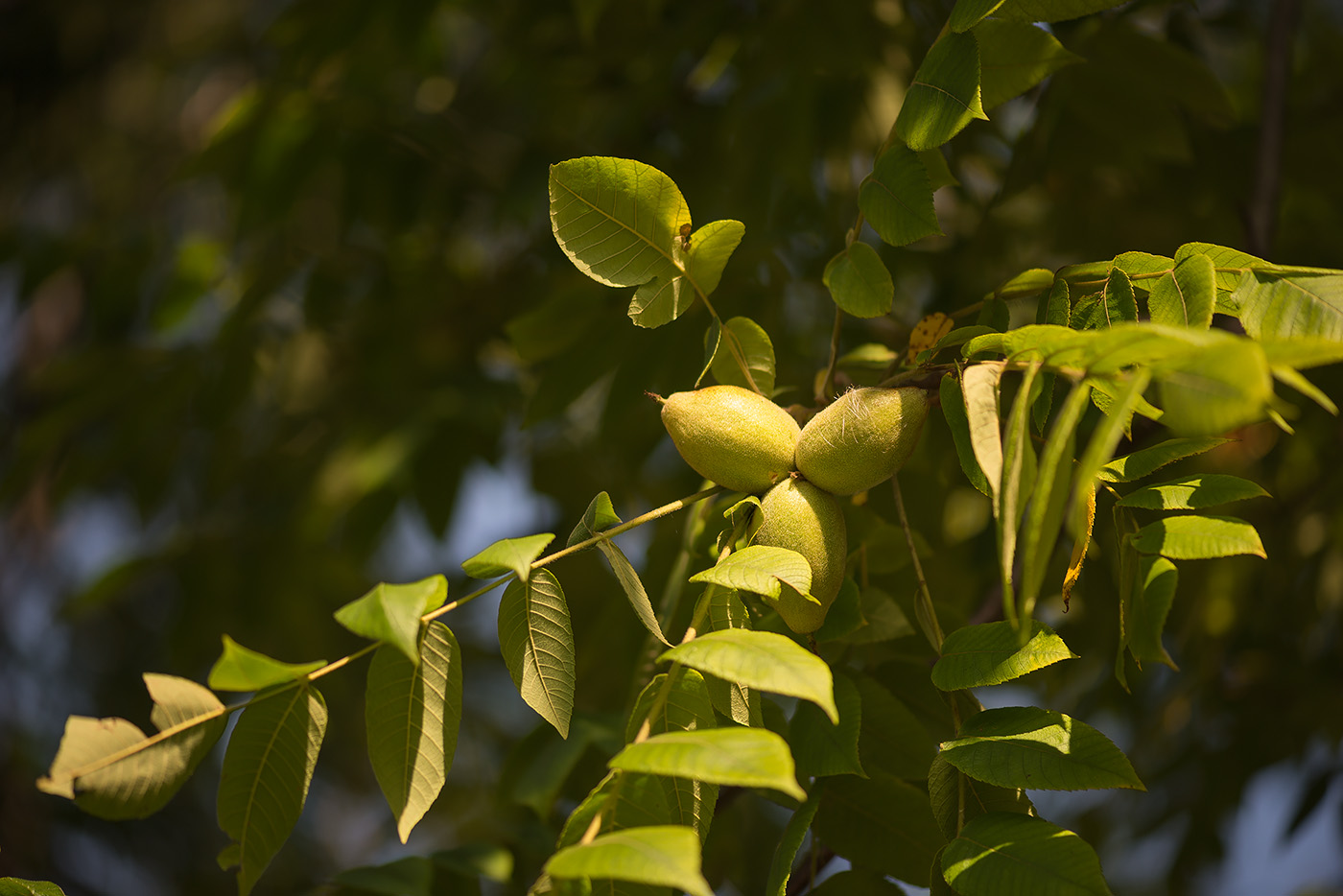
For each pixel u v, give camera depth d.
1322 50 2.28
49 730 3.48
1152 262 1.28
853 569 1.38
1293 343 1.14
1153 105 1.61
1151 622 1.25
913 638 1.40
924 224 1.29
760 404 1.28
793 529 1.27
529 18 2.27
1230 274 1.27
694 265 1.32
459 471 2.18
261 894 3.53
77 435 2.70
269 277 2.22
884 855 1.31
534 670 1.26
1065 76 1.62
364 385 2.41
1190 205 1.87
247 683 1.21
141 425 2.37
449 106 2.45
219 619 2.55
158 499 2.66
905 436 1.27
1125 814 2.47
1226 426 1.14
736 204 1.79
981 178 2.16
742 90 1.78
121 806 1.21
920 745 1.33
